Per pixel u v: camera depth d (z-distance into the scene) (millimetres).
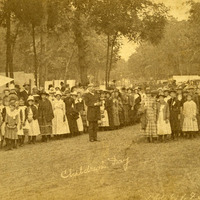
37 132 13430
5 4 21734
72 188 7492
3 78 19969
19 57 43000
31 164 9750
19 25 27609
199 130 13086
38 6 22141
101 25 21656
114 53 25047
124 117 17531
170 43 25812
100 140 13211
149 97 12547
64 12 23297
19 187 7762
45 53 35750
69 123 14625
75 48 41906
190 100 12898
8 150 12109
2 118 12648
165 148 11141
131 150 10992
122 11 20328
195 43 24641
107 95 16656
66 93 15031
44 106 13633
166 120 12258
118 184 7605
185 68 28094
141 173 8312
